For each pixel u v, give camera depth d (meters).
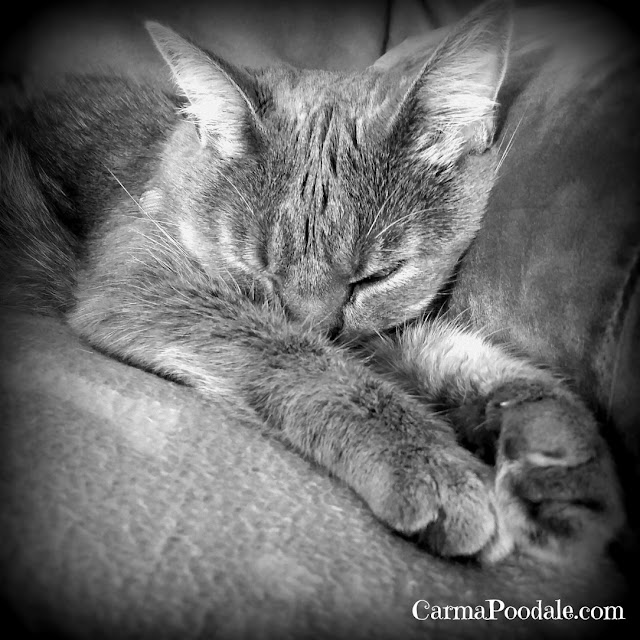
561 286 0.19
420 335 0.24
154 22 0.24
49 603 0.12
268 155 0.23
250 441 0.19
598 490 0.15
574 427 0.16
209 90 0.24
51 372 0.20
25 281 0.29
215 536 0.15
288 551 0.15
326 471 0.18
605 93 0.20
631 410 0.16
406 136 0.23
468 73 0.23
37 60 0.39
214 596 0.13
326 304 0.23
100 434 0.17
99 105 0.33
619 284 0.17
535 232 0.20
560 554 0.15
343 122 0.24
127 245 0.26
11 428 0.17
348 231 0.22
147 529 0.14
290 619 0.13
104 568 0.13
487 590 0.15
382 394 0.19
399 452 0.17
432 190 0.23
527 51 0.25
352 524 0.16
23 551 0.13
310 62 0.43
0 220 0.30
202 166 0.25
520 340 0.21
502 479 0.16
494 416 0.18
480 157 0.25
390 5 0.44
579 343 0.18
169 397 0.20
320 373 0.20
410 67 0.28
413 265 0.24
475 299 0.23
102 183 0.31
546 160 0.20
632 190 0.17
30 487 0.15
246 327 0.22
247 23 0.42
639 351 0.16
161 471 0.16
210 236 0.25
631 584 0.15
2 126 0.32
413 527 0.16
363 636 0.13
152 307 0.23
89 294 0.25
